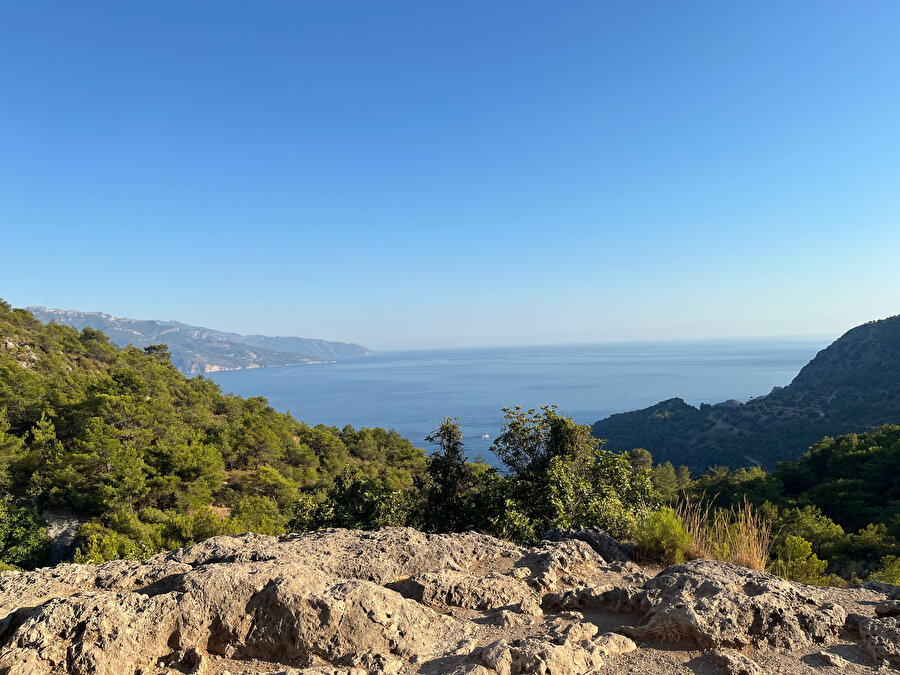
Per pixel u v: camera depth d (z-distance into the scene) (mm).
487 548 5934
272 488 46188
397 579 5105
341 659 3650
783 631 3922
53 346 74562
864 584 4961
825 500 45500
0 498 32781
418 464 76875
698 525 7496
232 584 4004
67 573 5016
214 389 88562
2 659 3377
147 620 3744
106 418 42375
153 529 28312
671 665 3660
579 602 4680
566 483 9469
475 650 3738
